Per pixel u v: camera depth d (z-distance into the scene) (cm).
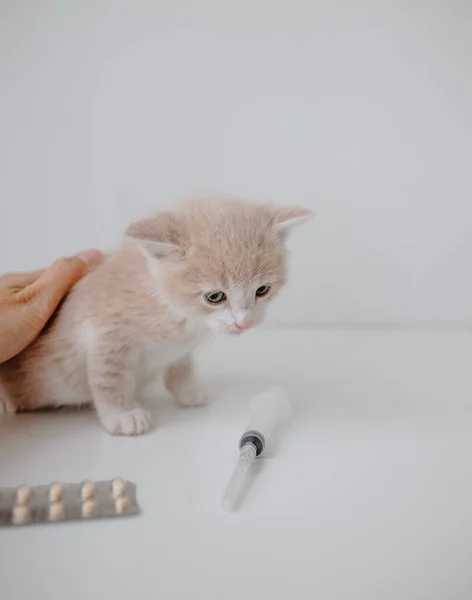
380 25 45
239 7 44
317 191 48
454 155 47
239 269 29
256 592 19
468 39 45
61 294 34
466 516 24
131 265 32
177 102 46
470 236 48
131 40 45
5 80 44
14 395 34
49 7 44
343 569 21
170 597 19
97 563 21
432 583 20
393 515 24
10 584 20
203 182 47
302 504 24
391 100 46
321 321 50
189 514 24
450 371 41
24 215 47
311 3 44
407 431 31
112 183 47
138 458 28
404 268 49
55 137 46
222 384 39
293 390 37
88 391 34
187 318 31
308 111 46
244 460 27
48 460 28
